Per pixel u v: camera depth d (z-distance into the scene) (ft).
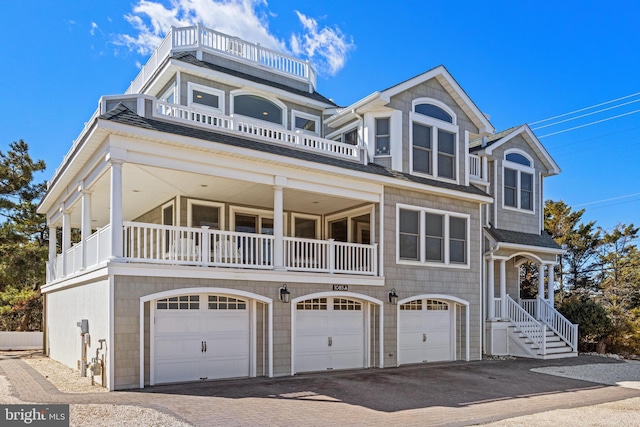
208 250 39.60
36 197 88.33
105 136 36.22
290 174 44.65
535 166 72.95
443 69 58.08
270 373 41.14
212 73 53.88
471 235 58.49
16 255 76.95
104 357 35.14
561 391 39.55
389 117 54.49
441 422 28.22
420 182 52.85
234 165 41.45
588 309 69.82
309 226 61.62
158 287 36.17
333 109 62.49
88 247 42.98
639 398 37.27
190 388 35.06
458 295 55.98
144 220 60.85
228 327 40.70
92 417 25.63
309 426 26.09
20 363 51.42
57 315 55.57
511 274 70.44
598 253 110.32
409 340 52.75
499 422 28.78
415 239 53.62
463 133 60.44
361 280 47.98
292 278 43.37
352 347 48.67
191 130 39.58
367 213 55.62
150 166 37.81
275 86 59.26
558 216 109.19
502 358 59.00
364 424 27.07
